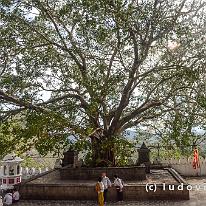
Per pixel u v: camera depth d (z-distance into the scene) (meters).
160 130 22.67
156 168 25.09
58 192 17.47
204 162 24.66
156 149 27.23
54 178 21.34
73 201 17.00
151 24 18.94
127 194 16.91
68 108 19.34
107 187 16.73
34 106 18.11
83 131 17.95
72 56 20.69
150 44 19.53
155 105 21.34
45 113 17.12
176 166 25.02
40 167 25.38
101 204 15.21
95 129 20.14
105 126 21.91
